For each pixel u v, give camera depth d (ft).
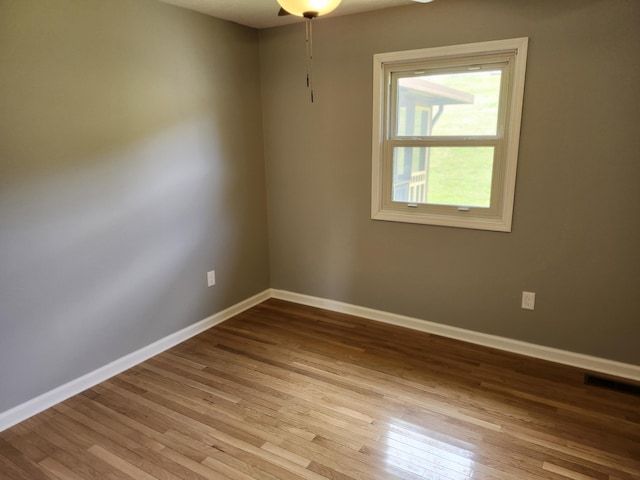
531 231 8.97
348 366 9.12
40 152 7.24
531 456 6.47
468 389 8.21
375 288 11.27
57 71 7.32
